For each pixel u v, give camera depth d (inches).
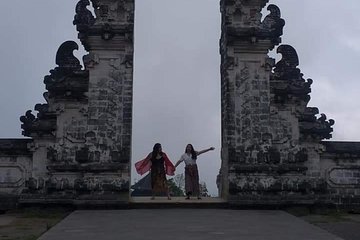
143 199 1055.0
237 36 1086.4
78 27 1061.1
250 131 1059.3
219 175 1180.5
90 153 1025.5
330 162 1087.0
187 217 828.6
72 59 1077.8
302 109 1083.9
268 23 1099.3
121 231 668.7
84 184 1007.0
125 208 980.6
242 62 1085.8
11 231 711.7
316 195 1041.5
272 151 1054.4
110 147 1031.0
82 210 965.2
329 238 633.6
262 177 1037.8
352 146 1091.9
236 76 1078.4
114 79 1055.6
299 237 634.8
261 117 1066.1
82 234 642.8
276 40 1091.9
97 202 985.5
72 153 1031.0
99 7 1079.0
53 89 1049.5
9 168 1032.8
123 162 1023.6
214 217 831.7
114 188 1006.4
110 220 788.6
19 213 979.3
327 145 1089.4
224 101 1087.6
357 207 1058.1
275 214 912.9
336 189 1075.3
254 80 1079.0
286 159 1059.3
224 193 1071.0
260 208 1010.1
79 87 1049.5
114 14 1076.5
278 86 1088.2
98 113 1042.1
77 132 1039.6
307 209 1011.9
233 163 1039.6
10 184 1026.7
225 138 1070.4
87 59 1054.4
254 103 1070.4
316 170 1070.4
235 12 1101.1
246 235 637.9
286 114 1080.8
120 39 1066.1
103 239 604.4
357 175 1083.3
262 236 633.6
